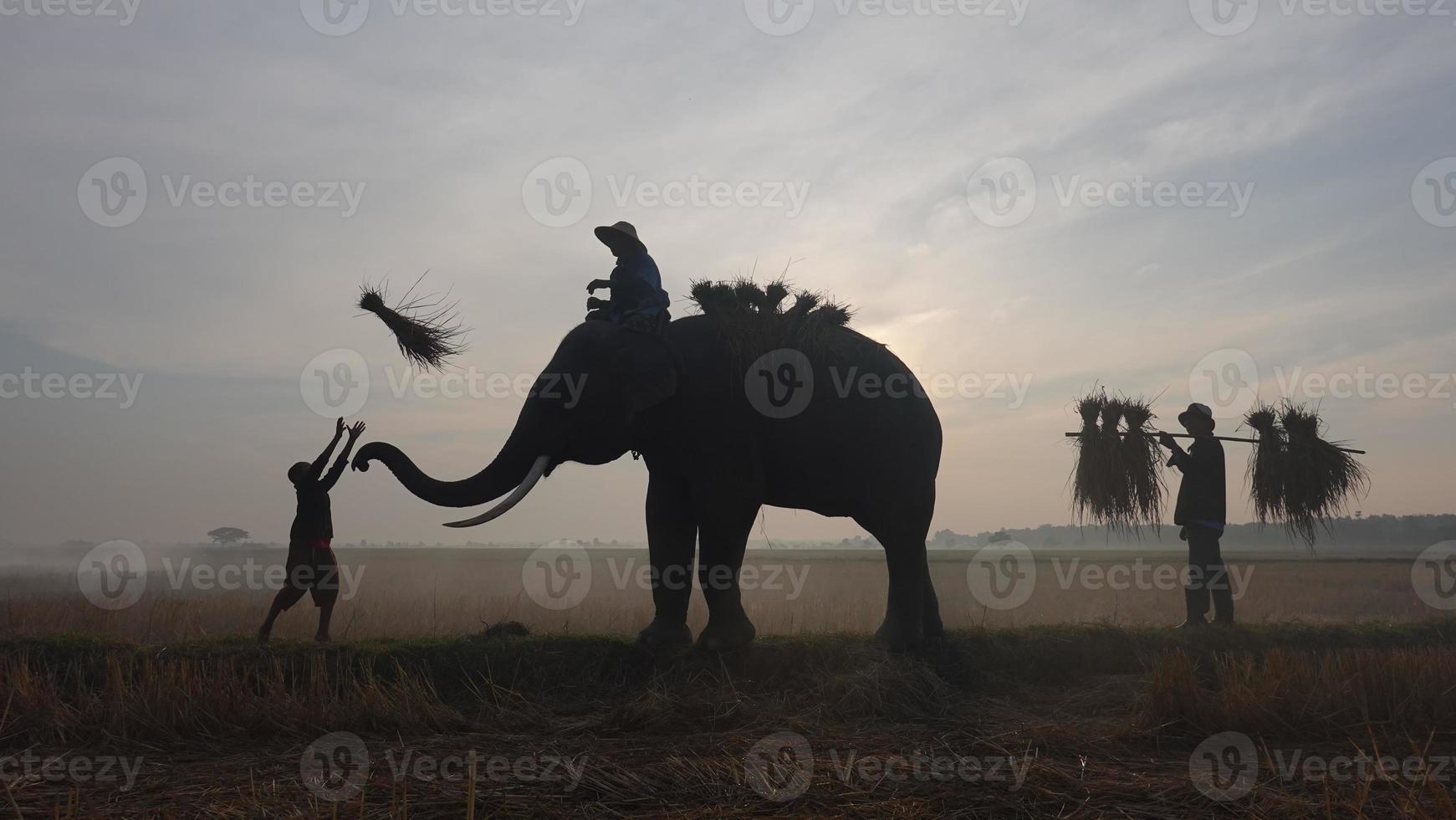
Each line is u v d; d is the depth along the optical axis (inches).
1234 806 175.0
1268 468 388.2
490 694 261.0
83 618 435.8
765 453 302.8
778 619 471.2
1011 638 314.0
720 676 275.6
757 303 310.7
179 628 385.4
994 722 251.9
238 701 230.7
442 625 459.5
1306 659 289.1
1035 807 173.6
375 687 241.1
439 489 287.3
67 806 169.3
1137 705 255.9
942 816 168.4
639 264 307.7
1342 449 386.3
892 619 307.6
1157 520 388.2
